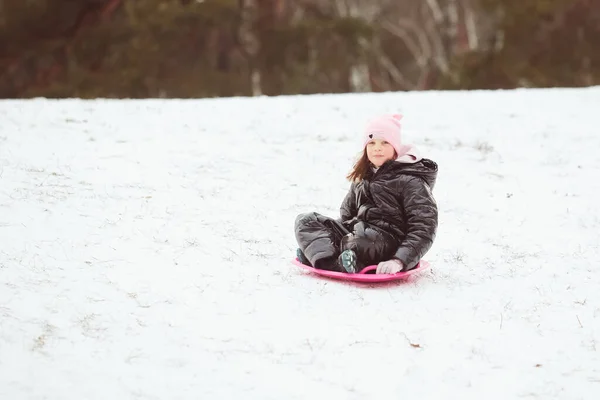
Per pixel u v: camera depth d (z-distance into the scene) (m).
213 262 8.90
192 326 7.23
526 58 43.41
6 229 9.50
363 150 8.75
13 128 15.24
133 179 12.22
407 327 7.42
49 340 6.82
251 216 10.82
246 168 13.36
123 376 6.34
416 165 8.53
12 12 39.88
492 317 7.75
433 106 19.81
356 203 8.80
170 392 6.15
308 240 8.59
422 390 6.34
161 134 15.55
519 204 12.10
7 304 7.44
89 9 41.22
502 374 6.64
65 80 40.50
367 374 6.53
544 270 9.21
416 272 8.94
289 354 6.79
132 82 39.22
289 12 51.34
